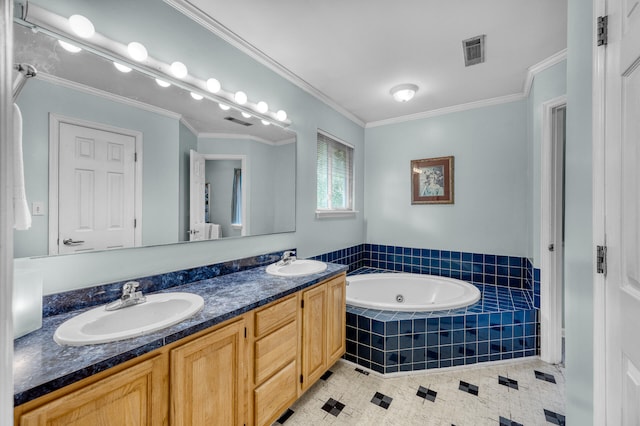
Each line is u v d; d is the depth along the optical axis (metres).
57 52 1.15
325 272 1.94
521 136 2.77
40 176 1.10
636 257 0.72
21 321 0.94
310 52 2.07
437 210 3.22
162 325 1.01
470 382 1.97
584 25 1.03
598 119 0.89
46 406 0.71
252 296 1.41
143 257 1.44
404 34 1.86
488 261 2.94
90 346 0.88
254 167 2.07
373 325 2.10
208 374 1.11
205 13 1.67
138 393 0.90
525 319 2.24
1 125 0.42
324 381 1.99
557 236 2.20
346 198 3.33
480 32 1.83
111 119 1.31
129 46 1.32
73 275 1.19
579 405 1.07
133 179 1.40
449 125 3.14
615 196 0.83
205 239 1.75
